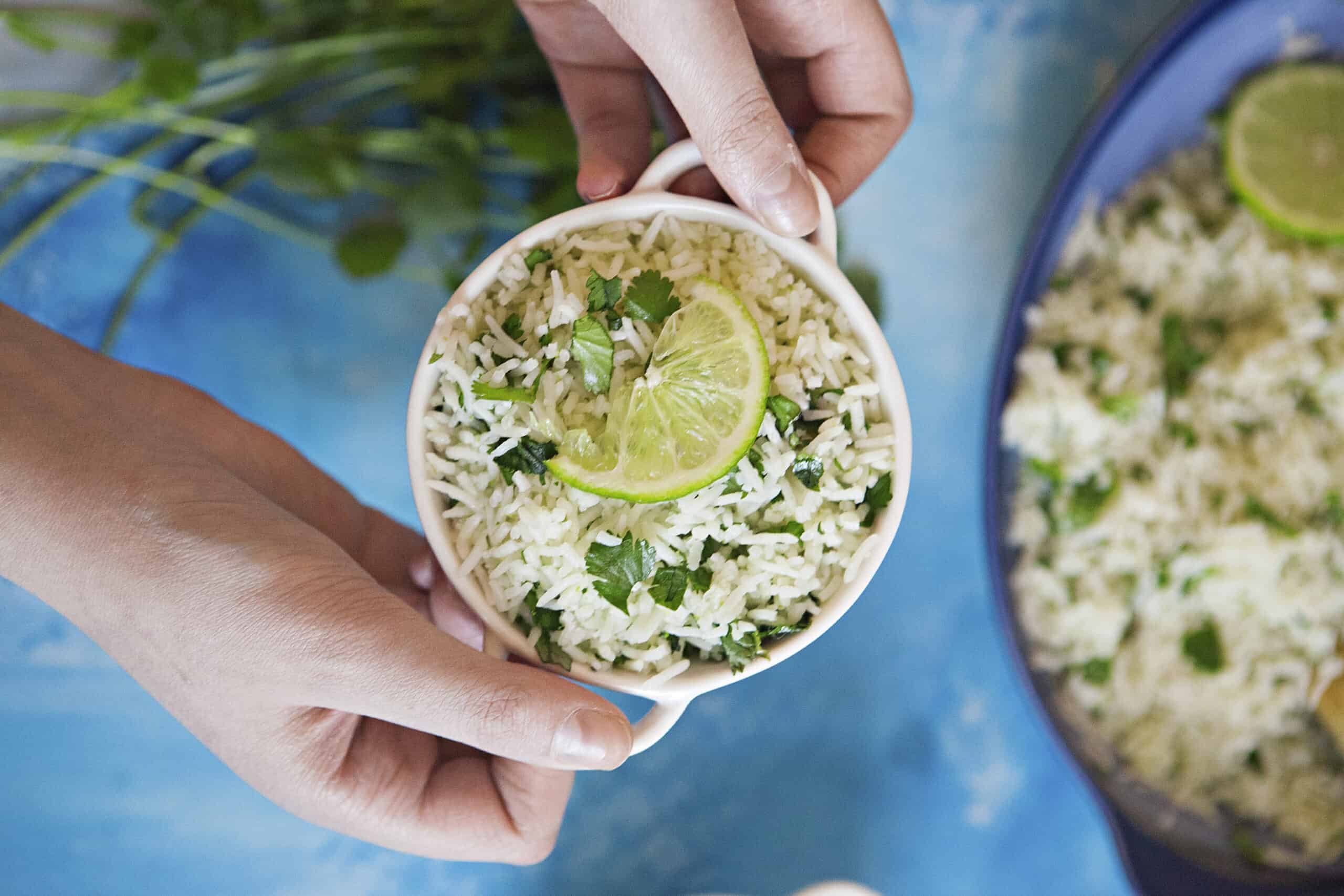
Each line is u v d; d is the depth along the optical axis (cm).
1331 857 47
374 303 49
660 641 33
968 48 49
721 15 32
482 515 33
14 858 49
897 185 50
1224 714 47
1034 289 45
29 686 49
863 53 38
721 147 33
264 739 33
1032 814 50
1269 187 46
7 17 45
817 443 32
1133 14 49
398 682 31
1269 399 47
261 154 46
